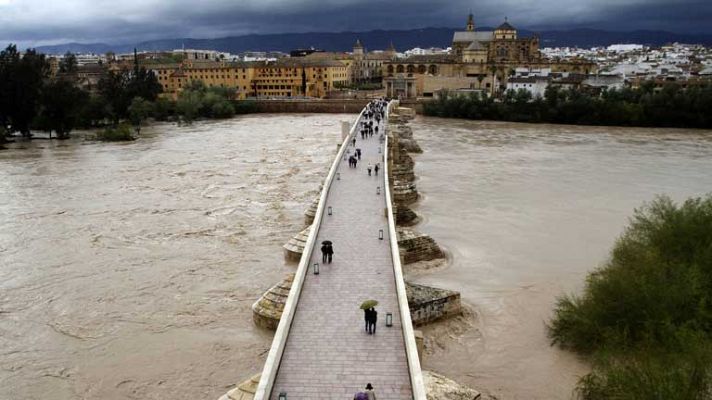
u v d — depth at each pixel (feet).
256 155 354.54
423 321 122.21
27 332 122.52
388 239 140.46
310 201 231.91
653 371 91.97
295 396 77.51
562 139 435.94
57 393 100.63
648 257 127.54
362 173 218.59
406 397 77.25
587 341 114.52
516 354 113.70
